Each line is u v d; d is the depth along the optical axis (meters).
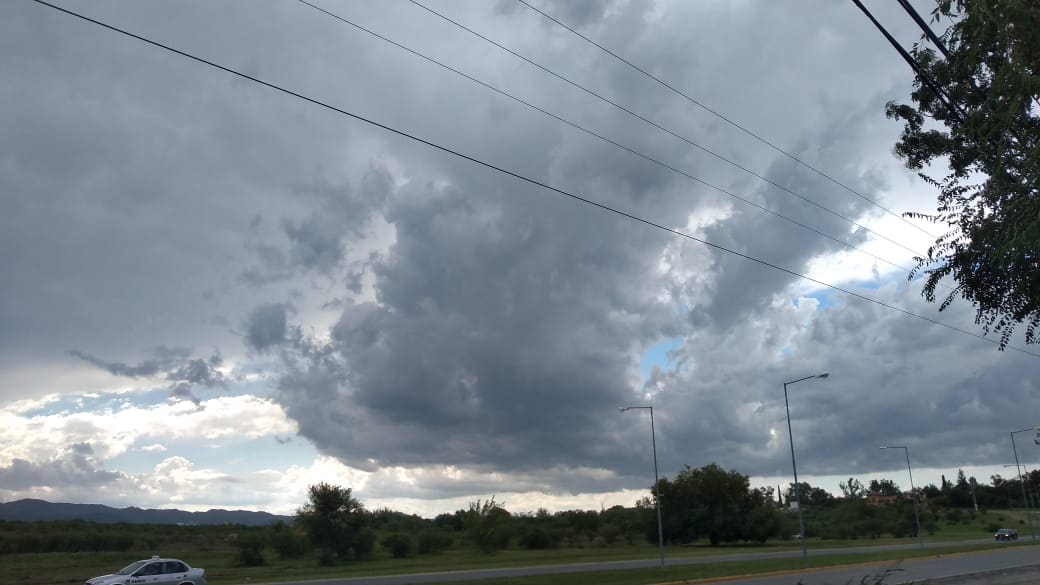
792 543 107.31
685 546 101.31
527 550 93.06
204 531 124.12
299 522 73.50
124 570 29.72
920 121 12.20
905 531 126.75
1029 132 9.77
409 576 45.78
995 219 10.51
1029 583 31.89
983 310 11.70
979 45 9.41
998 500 179.88
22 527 106.12
